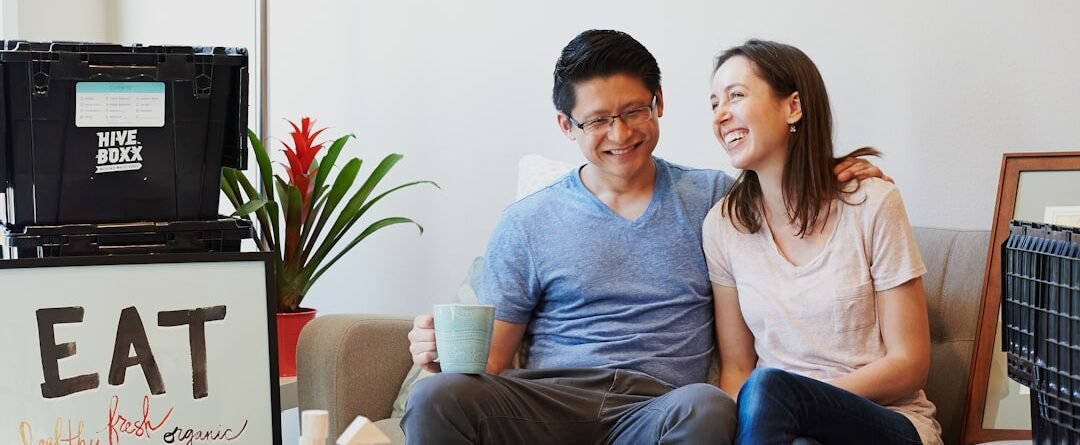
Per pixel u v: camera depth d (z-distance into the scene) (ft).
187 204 5.55
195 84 5.41
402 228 9.09
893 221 5.36
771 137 5.50
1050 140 6.68
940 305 6.17
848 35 7.22
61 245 5.29
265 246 8.11
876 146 7.17
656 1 7.91
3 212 5.93
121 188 5.40
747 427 4.58
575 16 8.23
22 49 5.10
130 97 5.32
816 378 5.43
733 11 7.61
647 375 5.64
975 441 5.87
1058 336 3.65
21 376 4.94
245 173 9.80
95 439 5.02
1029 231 3.86
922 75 7.00
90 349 5.08
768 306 5.55
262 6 8.87
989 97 6.82
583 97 5.69
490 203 8.65
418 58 8.94
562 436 5.17
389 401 6.34
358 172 8.79
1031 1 6.70
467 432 4.77
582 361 5.76
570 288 5.86
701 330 5.86
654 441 4.85
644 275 5.83
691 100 7.80
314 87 9.48
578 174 6.12
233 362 5.33
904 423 4.96
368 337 6.24
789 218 5.55
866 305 5.38
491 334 4.94
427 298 9.00
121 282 5.18
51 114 5.20
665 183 6.01
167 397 5.18
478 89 8.67
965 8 6.86
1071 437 3.68
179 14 10.20
